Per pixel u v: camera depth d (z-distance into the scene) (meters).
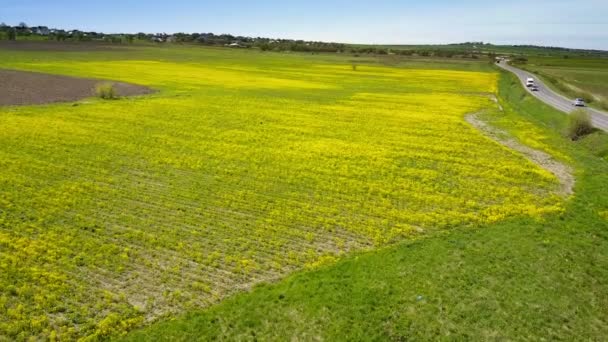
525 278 20.23
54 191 29.05
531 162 39.09
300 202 28.94
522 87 92.69
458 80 105.94
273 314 17.61
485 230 25.53
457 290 19.23
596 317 17.88
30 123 45.75
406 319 17.38
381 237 24.36
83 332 16.52
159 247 22.58
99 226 24.61
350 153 40.03
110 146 39.28
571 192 32.19
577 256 22.33
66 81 76.88
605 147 43.56
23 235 23.33
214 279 20.05
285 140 43.84
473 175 35.38
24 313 17.28
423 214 27.53
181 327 16.83
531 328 17.12
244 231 24.61
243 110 57.88
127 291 18.98
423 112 61.59
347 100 69.81
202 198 28.97
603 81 115.12
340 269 20.97
